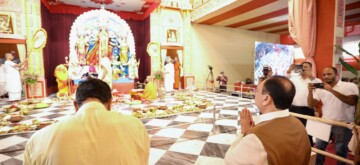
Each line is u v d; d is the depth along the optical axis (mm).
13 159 3139
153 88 7941
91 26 10148
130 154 1008
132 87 9875
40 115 5656
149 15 11031
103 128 1004
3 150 3406
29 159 972
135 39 12203
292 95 1225
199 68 12422
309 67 3258
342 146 2660
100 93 1206
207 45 12562
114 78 10039
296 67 3430
